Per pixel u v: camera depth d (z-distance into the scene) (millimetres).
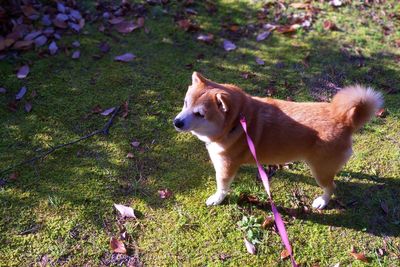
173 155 1903
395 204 1771
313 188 1817
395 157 1911
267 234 1663
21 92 2068
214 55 2330
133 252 1604
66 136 1938
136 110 2057
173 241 1635
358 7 2619
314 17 2553
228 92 1505
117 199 1746
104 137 1946
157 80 2188
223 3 2633
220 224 1690
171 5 2578
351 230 1690
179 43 2375
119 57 2254
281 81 2217
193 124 1487
